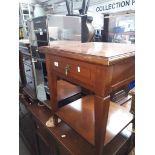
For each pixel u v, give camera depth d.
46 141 1.20
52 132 1.02
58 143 0.97
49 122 1.12
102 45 0.90
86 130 0.79
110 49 0.72
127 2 3.27
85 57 0.60
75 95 1.21
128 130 1.02
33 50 1.27
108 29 1.62
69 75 0.75
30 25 1.22
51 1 4.41
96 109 0.64
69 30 1.26
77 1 3.29
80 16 1.32
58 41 1.15
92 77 0.61
